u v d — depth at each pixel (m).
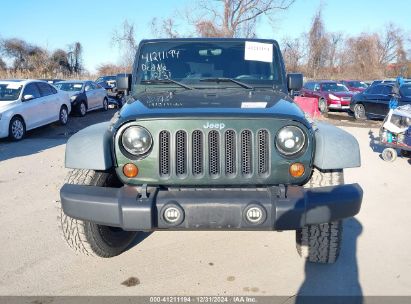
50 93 12.84
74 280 3.47
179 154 3.00
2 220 4.77
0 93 11.09
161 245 4.14
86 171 3.28
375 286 3.37
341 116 17.27
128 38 25.88
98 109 18.44
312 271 3.60
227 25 24.59
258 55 4.43
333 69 46.47
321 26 41.78
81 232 3.47
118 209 2.86
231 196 2.86
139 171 3.02
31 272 3.59
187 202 2.81
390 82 15.34
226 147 2.97
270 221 2.83
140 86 4.25
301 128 2.99
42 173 7.02
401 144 7.86
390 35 49.72
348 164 3.01
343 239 4.24
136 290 3.33
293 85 4.32
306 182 3.20
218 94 3.82
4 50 47.22
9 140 10.57
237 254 3.94
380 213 5.01
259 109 3.10
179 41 4.55
